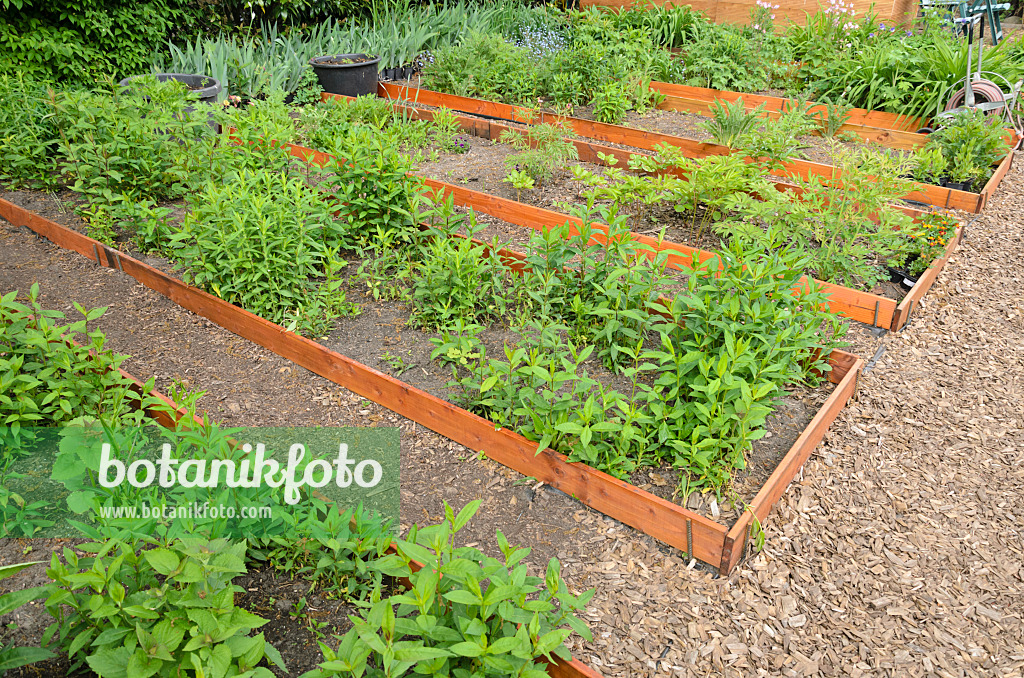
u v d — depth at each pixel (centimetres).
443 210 515
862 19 1046
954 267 563
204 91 873
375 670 231
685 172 673
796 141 722
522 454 354
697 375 371
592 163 782
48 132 672
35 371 359
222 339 470
